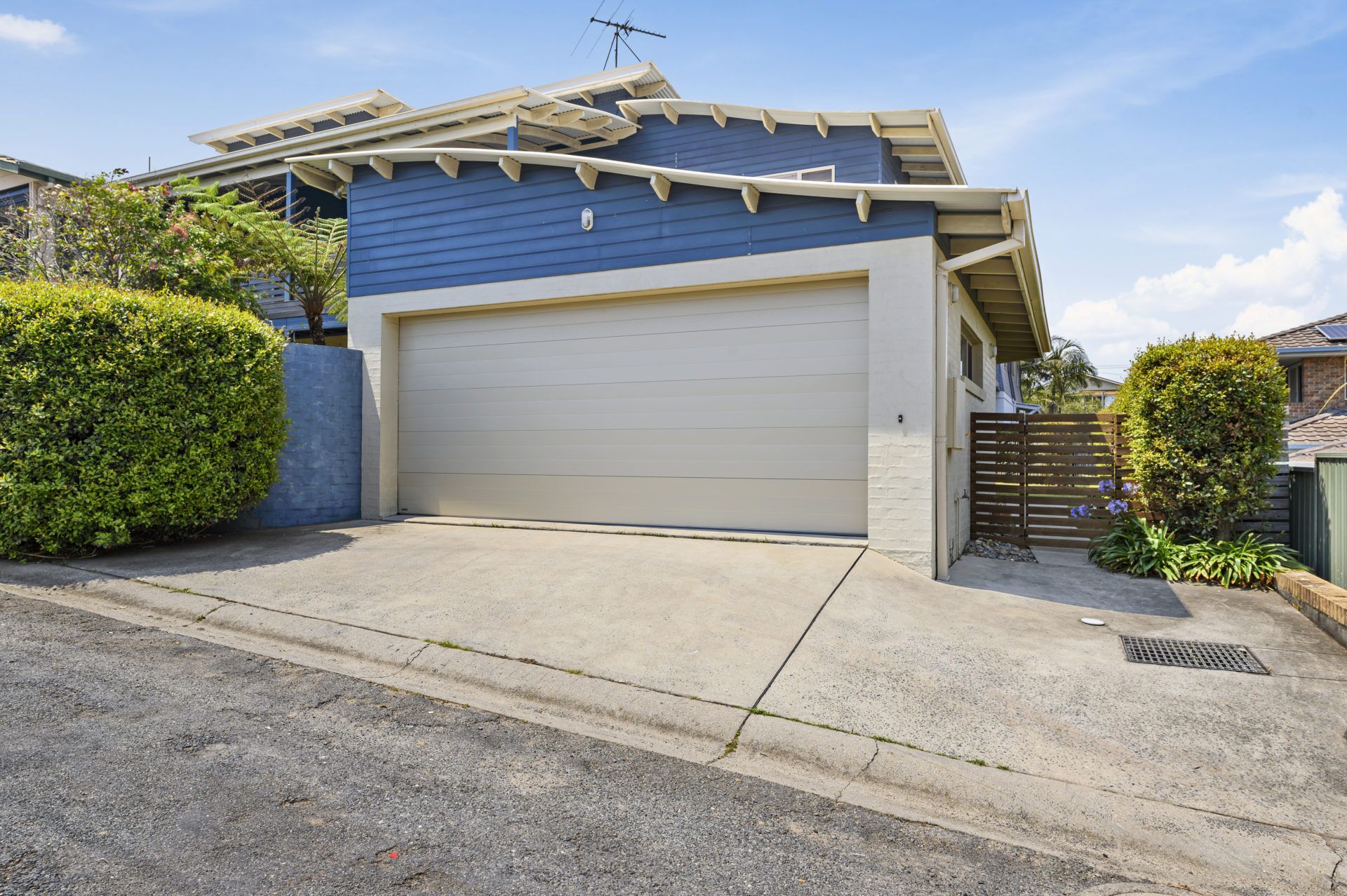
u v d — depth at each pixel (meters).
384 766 3.26
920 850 2.76
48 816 2.69
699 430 7.87
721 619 5.14
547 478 8.60
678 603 5.43
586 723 3.88
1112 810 3.01
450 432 9.20
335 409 9.16
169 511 6.81
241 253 12.35
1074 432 8.74
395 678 4.38
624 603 5.44
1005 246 6.57
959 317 8.43
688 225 7.74
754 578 6.01
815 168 11.52
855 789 3.26
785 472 7.50
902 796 3.21
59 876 2.34
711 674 4.30
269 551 6.96
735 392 7.73
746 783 3.26
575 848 2.67
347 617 5.15
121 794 2.88
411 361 9.46
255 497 7.70
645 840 2.75
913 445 6.76
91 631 4.91
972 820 3.03
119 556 6.71
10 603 5.44
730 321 7.77
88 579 5.98
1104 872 2.66
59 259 10.28
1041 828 2.96
